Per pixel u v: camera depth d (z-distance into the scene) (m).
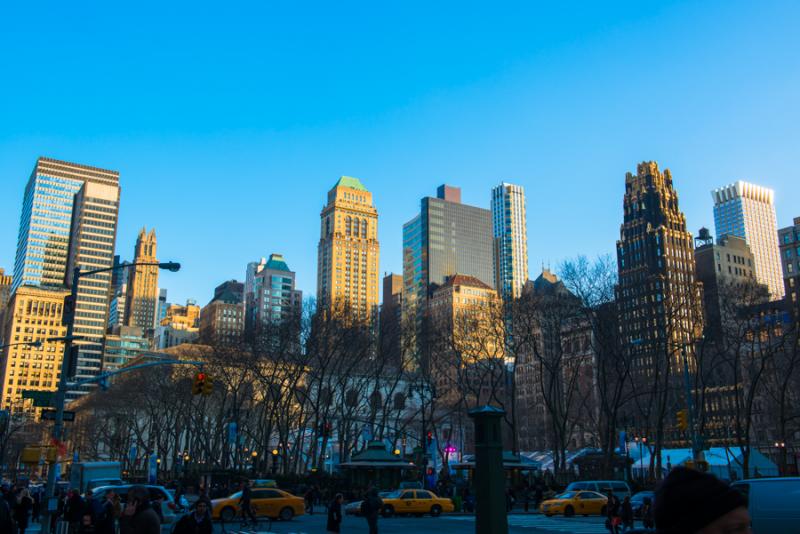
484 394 138.00
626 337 76.12
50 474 28.75
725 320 66.56
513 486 62.94
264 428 91.31
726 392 103.12
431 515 48.06
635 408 88.81
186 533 12.99
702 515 3.48
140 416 119.06
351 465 60.72
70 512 24.94
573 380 73.25
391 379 87.94
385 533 34.41
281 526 38.31
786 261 157.12
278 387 77.81
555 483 67.12
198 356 86.12
